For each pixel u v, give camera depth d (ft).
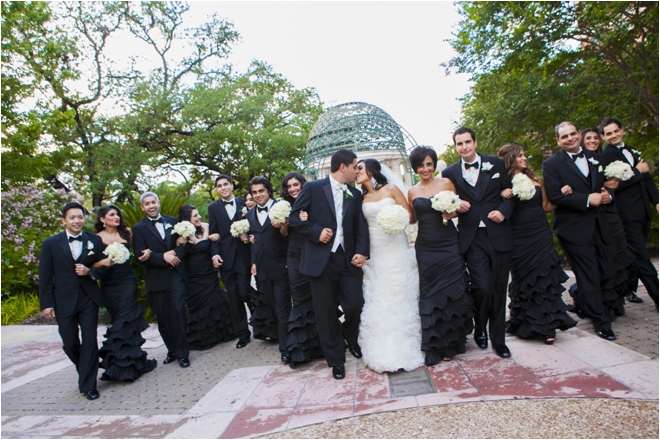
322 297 12.10
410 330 12.24
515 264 12.75
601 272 13.05
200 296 17.60
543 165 13.61
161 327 16.02
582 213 12.96
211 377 14.06
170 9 63.72
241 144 61.11
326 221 12.23
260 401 11.16
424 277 12.34
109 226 15.38
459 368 11.50
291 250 13.58
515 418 8.47
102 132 58.49
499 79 33.12
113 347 14.20
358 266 12.37
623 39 29.43
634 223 14.35
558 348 12.01
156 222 16.07
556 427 7.97
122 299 14.56
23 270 32.30
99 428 10.83
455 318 12.06
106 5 59.62
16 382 15.51
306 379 12.35
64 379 15.48
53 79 50.14
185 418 10.69
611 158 14.49
